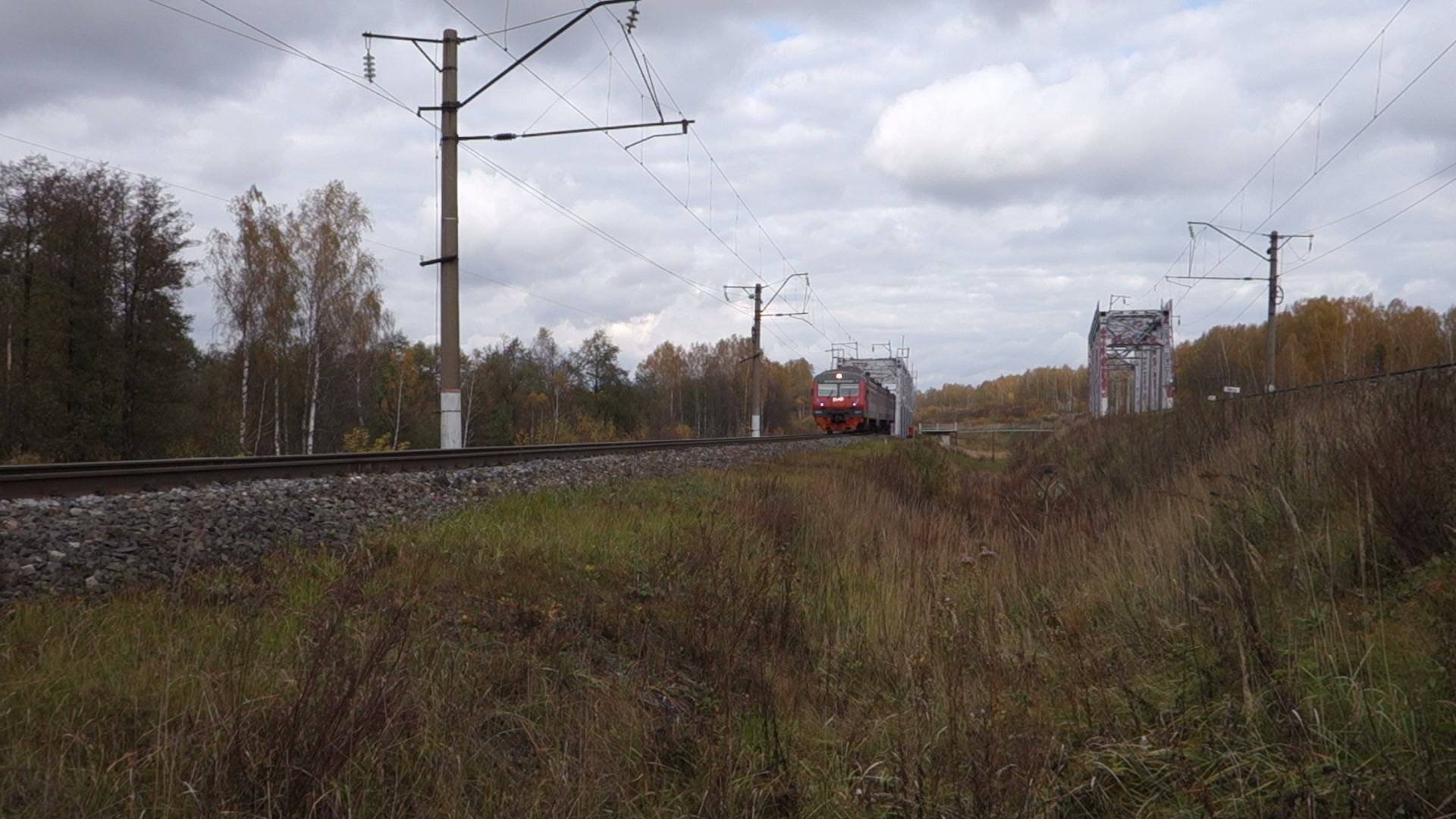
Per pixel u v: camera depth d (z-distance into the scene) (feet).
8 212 96.89
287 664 14.71
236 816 11.05
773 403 310.86
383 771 12.69
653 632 21.13
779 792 14.92
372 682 13.33
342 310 122.42
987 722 14.76
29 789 10.73
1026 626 21.85
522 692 16.49
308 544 23.56
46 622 15.39
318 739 12.00
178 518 23.44
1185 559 22.81
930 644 18.71
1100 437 77.92
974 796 13.02
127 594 17.38
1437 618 16.25
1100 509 39.14
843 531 37.83
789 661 21.42
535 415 208.64
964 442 225.97
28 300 97.86
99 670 13.85
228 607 17.15
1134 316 181.16
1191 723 15.55
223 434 113.50
